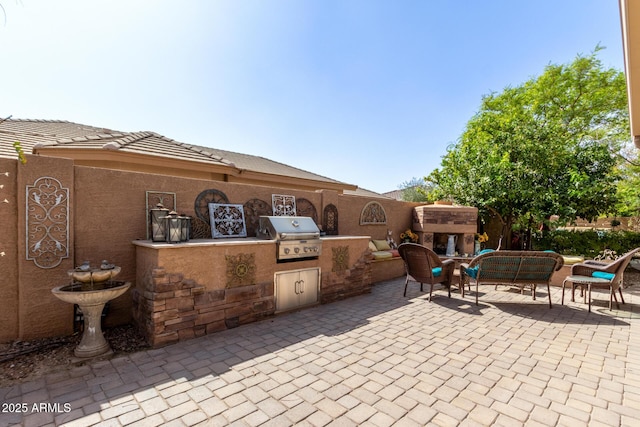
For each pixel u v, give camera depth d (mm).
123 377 2834
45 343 3414
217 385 2725
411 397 2588
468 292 6613
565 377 2977
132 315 4188
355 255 6145
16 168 3406
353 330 4191
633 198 10000
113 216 4070
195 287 3822
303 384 2768
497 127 10758
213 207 5062
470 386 2783
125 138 6207
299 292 5105
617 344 3820
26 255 3420
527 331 4258
